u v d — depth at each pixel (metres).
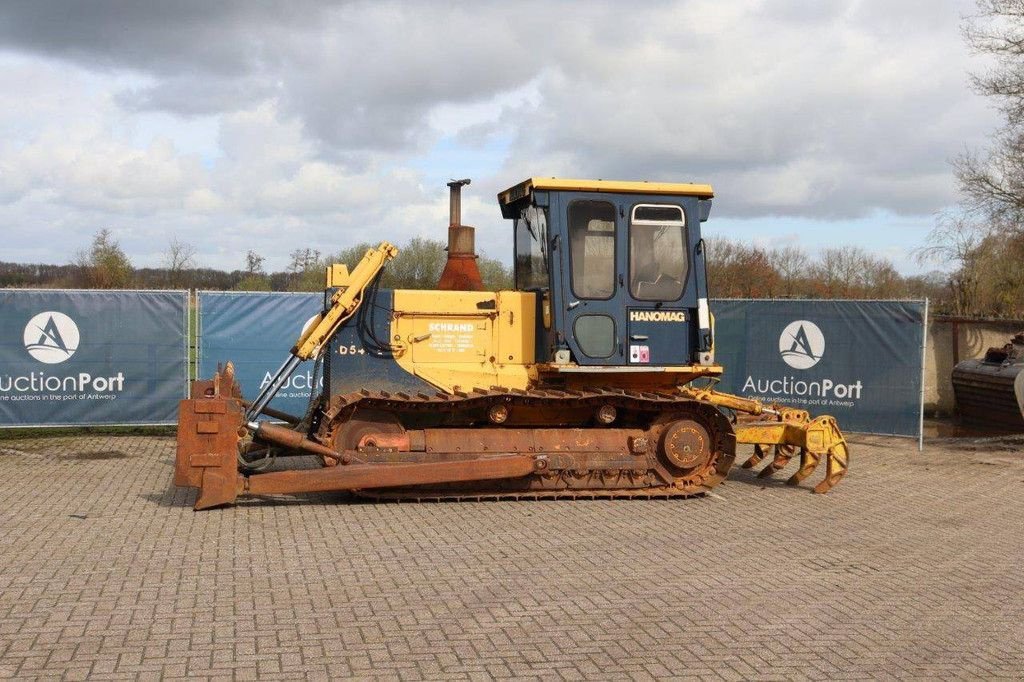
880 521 9.38
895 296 35.66
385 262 9.95
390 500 9.55
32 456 12.20
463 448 9.66
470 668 5.24
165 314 13.75
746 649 5.67
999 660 5.63
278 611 6.08
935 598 6.82
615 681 5.12
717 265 34.12
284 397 14.20
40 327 13.36
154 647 5.41
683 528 8.77
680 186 10.11
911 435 14.34
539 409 10.06
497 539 8.12
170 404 13.83
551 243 9.80
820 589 6.96
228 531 8.14
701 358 10.13
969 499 10.67
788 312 14.98
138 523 8.38
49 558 7.17
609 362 9.95
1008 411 16.53
